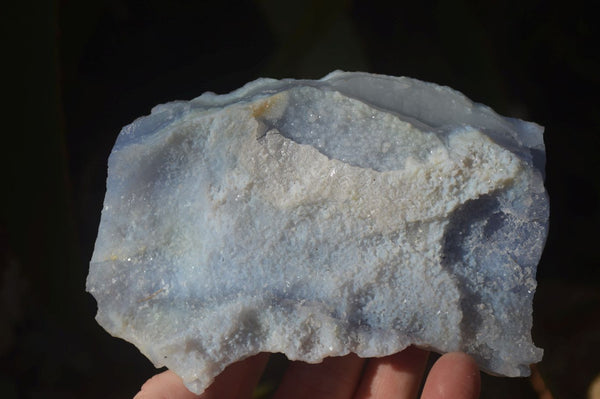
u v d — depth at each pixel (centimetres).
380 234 23
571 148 36
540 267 35
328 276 23
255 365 26
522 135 24
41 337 33
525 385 32
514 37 38
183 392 23
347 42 37
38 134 30
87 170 35
